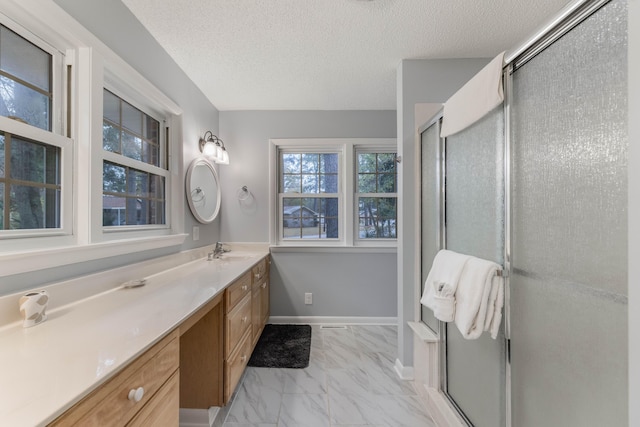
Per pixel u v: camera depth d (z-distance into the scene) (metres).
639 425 0.55
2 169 0.96
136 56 1.56
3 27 0.97
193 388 1.47
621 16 0.67
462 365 1.44
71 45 1.18
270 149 2.93
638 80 0.54
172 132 2.00
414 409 1.62
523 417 1.01
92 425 0.61
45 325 0.92
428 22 1.60
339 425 1.49
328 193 3.04
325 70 2.13
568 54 0.81
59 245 1.13
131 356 0.72
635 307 0.55
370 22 1.59
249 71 2.14
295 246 2.91
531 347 0.98
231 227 2.93
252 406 1.64
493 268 1.11
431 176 1.83
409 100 1.97
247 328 1.92
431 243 1.83
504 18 1.57
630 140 0.56
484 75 1.18
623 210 0.68
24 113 1.04
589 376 0.76
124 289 1.39
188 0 1.43
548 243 0.90
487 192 1.23
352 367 2.08
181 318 1.00
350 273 2.93
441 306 1.27
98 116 1.25
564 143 0.83
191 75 2.19
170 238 1.86
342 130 2.94
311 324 2.90
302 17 1.55
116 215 1.49
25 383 0.60
